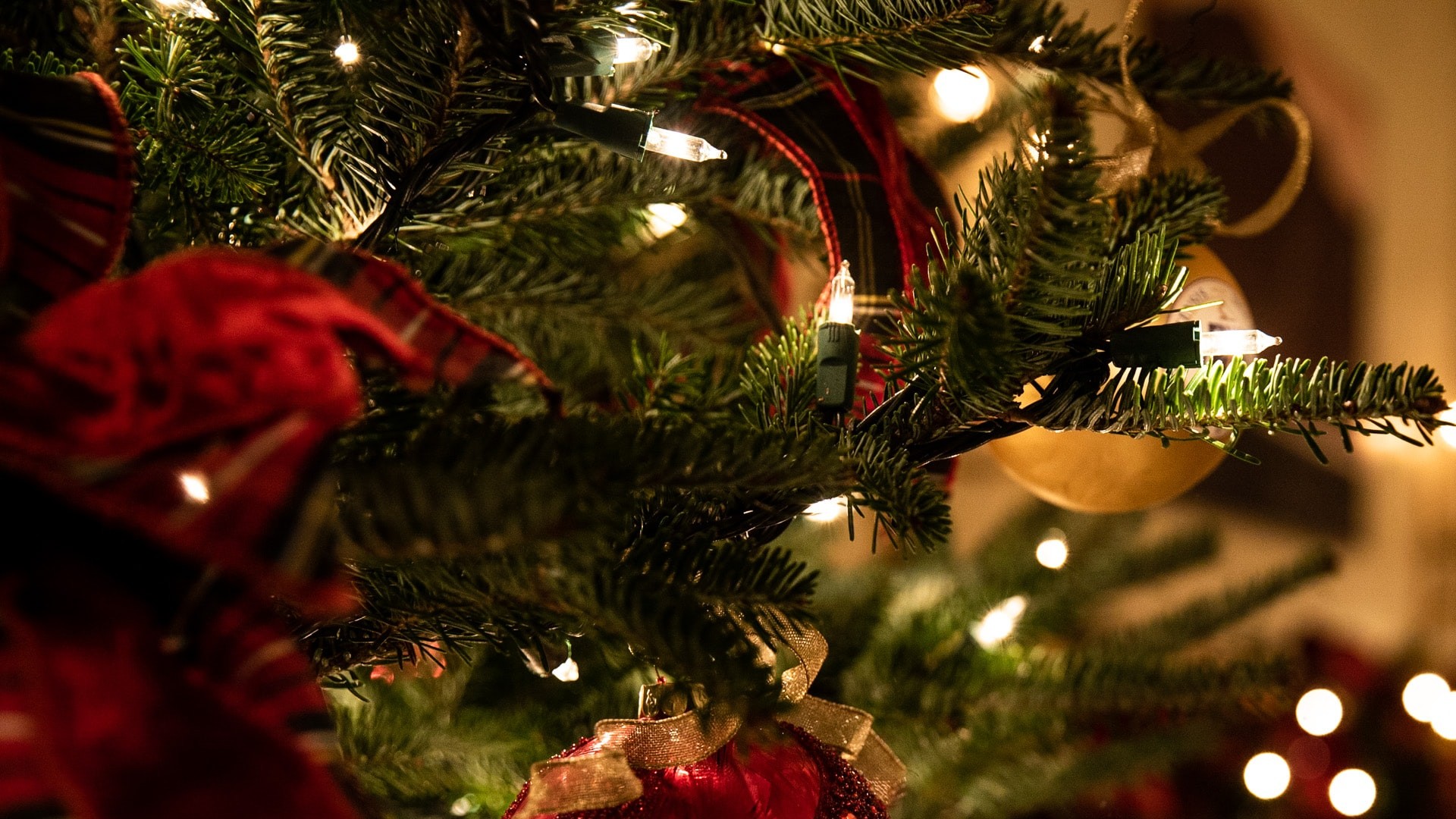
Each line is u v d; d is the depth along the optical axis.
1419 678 1.64
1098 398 0.49
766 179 0.60
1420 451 2.63
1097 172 0.46
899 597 0.85
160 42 0.53
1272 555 2.06
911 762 0.72
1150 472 0.58
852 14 0.53
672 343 0.64
